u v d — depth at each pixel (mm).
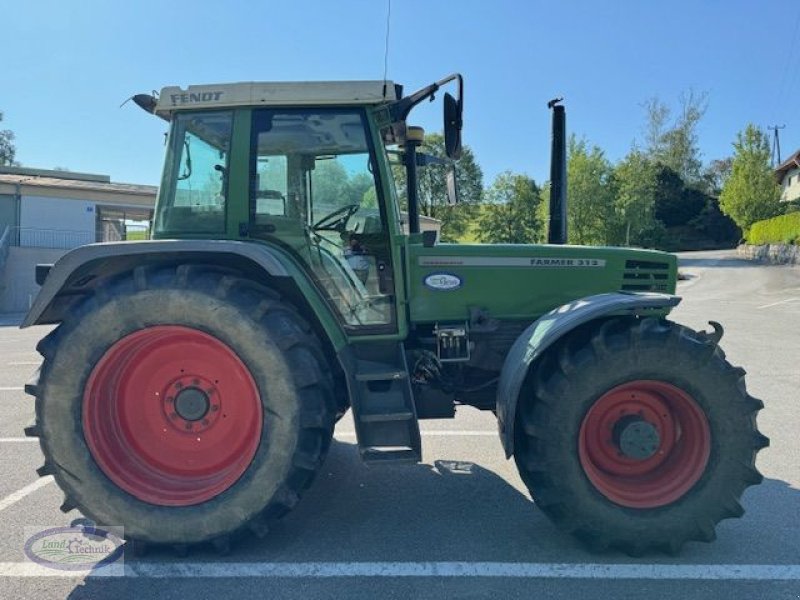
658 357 3281
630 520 3268
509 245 4156
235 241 3480
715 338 3559
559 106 4734
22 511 3951
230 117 3709
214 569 3217
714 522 3297
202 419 3465
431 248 4078
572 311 3438
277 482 3271
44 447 3299
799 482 4328
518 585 3031
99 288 3352
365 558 3322
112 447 3402
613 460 3482
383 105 3734
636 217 43656
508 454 3297
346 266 3820
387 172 3850
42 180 28828
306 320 3711
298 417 3285
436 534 3613
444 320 4098
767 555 3316
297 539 3555
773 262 36406
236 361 3350
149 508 3287
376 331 3832
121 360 3402
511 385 3363
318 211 3777
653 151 63656
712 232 54094
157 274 3350
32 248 26156
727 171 66938
